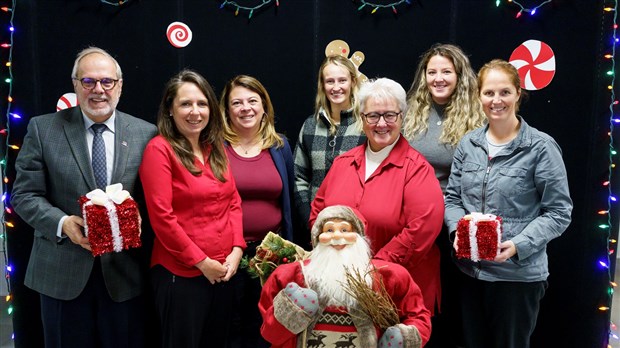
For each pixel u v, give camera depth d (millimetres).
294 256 2389
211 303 2611
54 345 2537
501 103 2441
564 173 2443
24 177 2441
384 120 2402
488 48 3229
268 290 2111
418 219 2369
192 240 2502
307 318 1939
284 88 3271
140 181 2578
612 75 3186
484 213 2516
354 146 2900
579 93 3223
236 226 2656
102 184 2482
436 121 2926
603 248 3291
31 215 2402
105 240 2252
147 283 2748
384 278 2111
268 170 2871
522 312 2539
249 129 2881
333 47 3236
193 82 2523
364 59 3250
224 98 2918
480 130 2623
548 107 3246
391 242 2385
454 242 2420
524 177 2449
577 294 3330
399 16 3215
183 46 3209
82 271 2477
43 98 3180
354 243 2088
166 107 2535
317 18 3217
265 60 3244
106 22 3174
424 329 2053
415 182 2416
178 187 2480
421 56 3230
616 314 3631
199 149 2609
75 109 2553
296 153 3111
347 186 2508
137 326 2670
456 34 3225
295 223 3152
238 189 2820
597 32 3174
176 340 2557
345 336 2014
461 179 2615
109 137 2529
